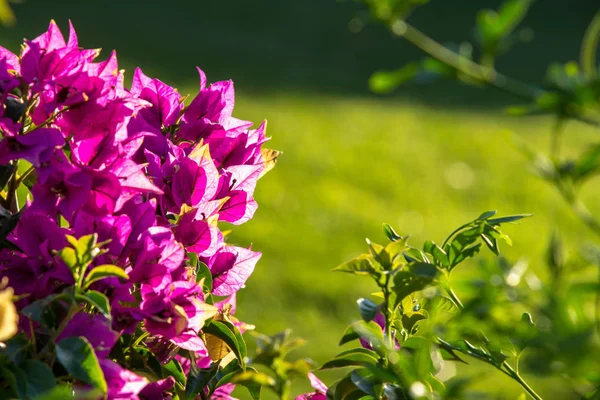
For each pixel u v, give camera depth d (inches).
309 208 255.1
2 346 58.3
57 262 59.6
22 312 58.1
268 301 187.8
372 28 569.0
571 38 590.2
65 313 59.2
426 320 64.6
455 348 61.9
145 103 61.6
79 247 58.4
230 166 65.1
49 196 60.6
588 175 63.9
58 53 61.4
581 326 54.8
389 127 373.4
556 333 54.7
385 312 61.3
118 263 60.7
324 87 447.2
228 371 64.3
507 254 238.4
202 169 63.0
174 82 379.2
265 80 438.0
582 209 64.2
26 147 60.4
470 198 303.6
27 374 58.2
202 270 63.4
